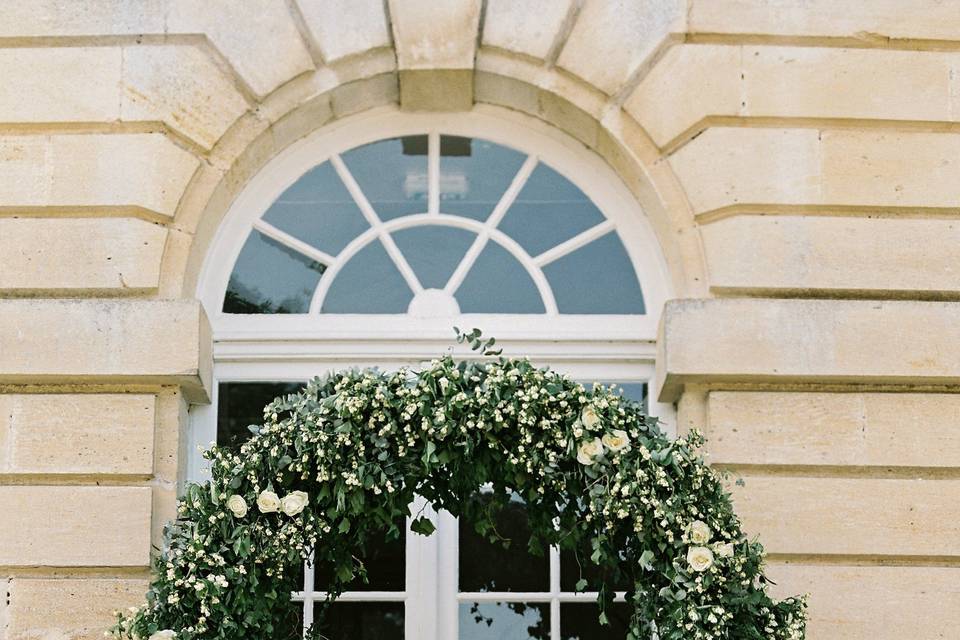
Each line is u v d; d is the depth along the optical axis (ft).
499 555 18.62
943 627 17.49
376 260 19.52
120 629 16.01
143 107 18.75
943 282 18.42
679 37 19.04
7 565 17.51
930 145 18.80
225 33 19.01
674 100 18.89
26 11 18.93
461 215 19.74
